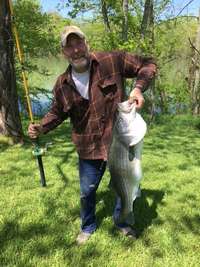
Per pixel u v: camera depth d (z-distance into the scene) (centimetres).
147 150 906
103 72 395
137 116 364
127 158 371
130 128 363
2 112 901
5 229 474
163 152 891
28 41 1700
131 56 403
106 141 412
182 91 1834
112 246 438
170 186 630
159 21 1795
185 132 1238
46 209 530
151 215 514
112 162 382
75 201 558
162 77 1883
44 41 1741
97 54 397
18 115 917
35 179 655
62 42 378
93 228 462
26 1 1697
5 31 886
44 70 1788
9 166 733
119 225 464
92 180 434
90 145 418
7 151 850
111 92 401
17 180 650
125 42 1338
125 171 377
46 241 448
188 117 1470
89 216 454
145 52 1420
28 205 545
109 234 461
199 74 1695
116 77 399
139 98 362
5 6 875
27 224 487
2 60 893
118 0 1666
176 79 1922
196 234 469
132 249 434
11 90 905
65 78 403
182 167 756
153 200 564
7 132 905
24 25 1692
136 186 380
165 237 458
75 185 627
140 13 1656
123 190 385
